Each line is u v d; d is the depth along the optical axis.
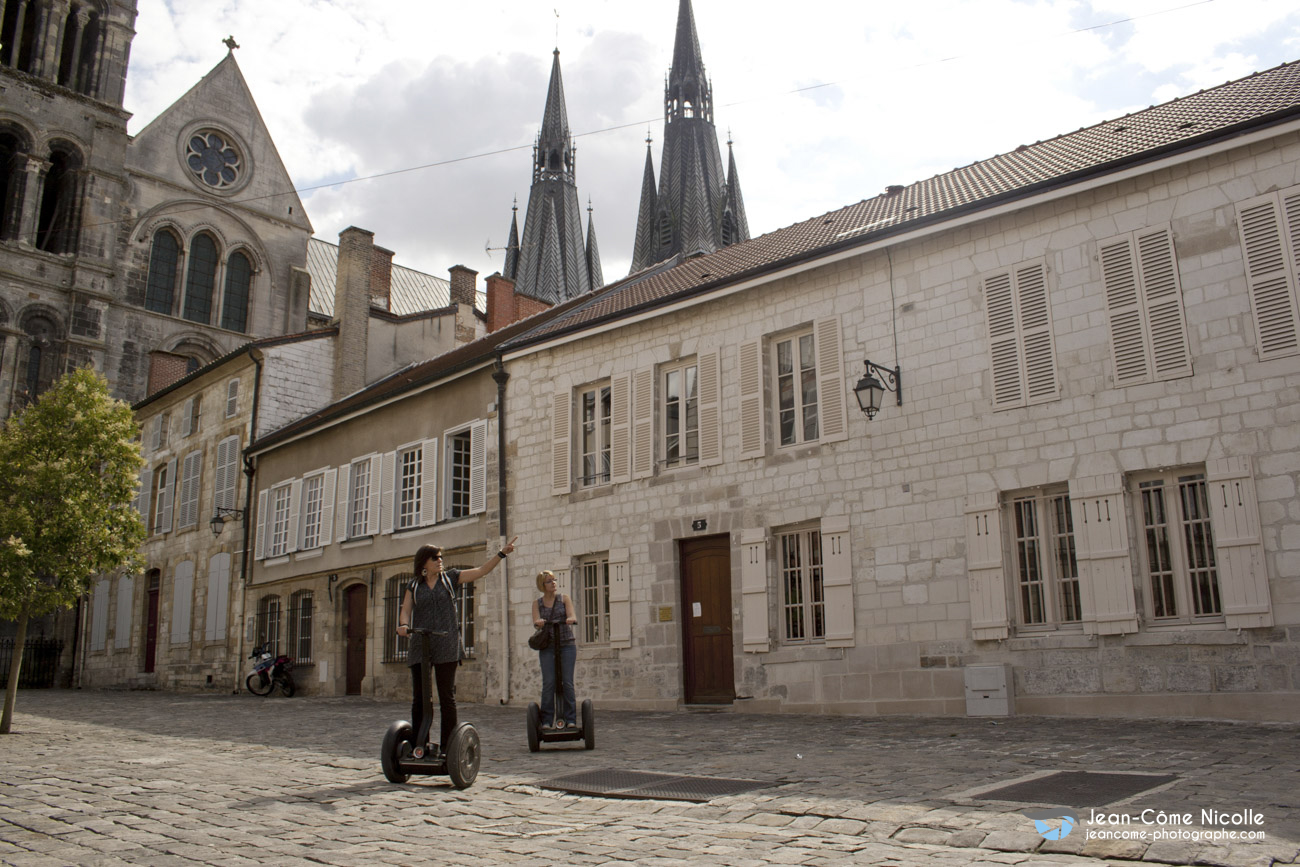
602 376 16.80
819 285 14.12
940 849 4.82
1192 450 10.60
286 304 49.38
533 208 95.50
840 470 13.45
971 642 11.88
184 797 7.08
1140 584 10.83
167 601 29.42
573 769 8.12
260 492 26.05
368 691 20.69
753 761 8.24
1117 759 7.50
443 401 20.12
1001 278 12.35
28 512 13.80
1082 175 11.62
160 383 35.66
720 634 14.66
